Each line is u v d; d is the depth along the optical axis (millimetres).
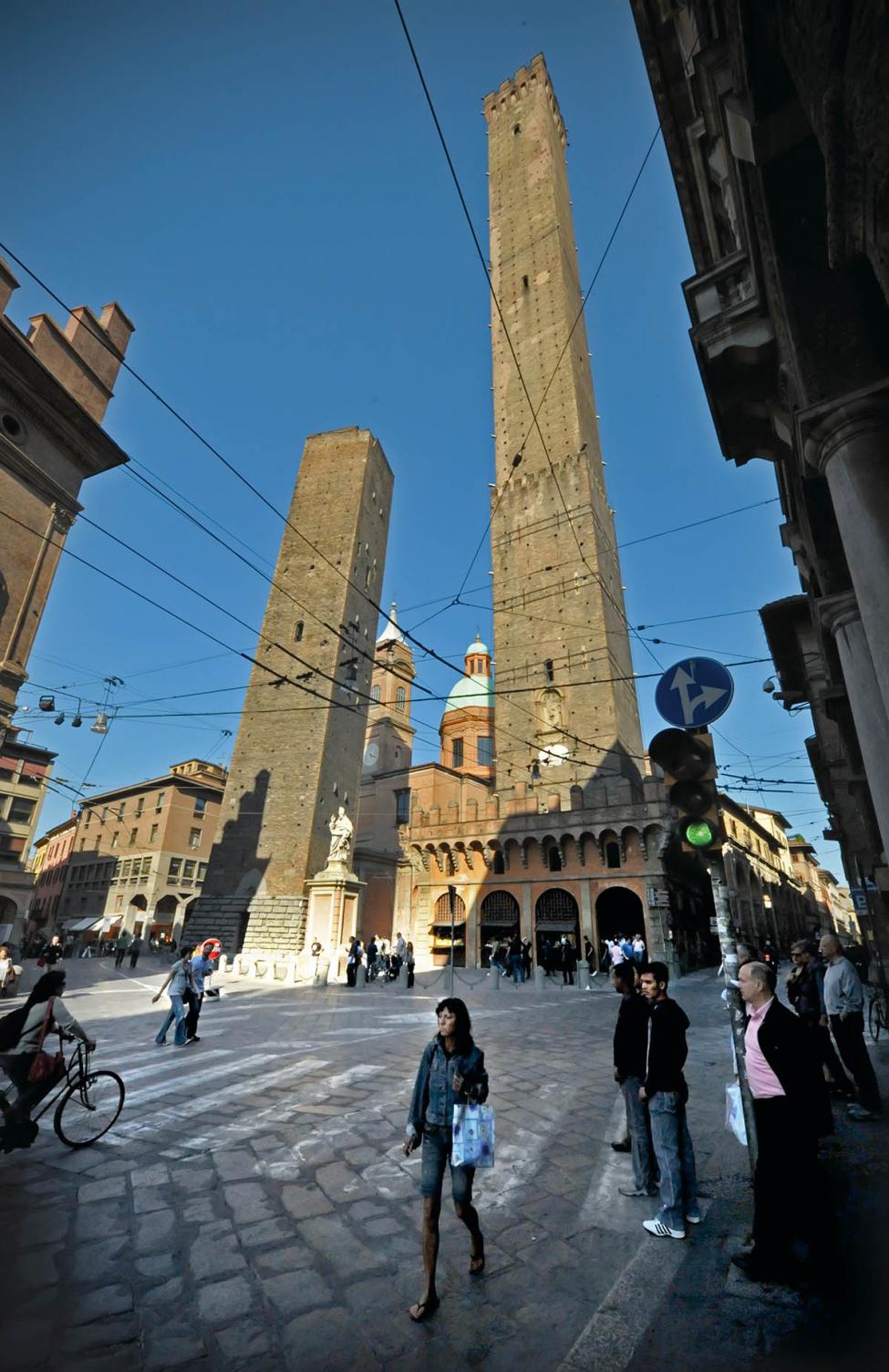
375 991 21359
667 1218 4293
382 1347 3223
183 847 52375
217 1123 6809
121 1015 14867
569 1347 3168
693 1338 3127
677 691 5711
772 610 12336
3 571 17234
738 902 44000
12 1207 4789
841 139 3684
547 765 39125
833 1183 4867
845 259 4422
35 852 76500
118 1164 5684
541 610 43844
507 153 60812
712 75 5918
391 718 59188
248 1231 4473
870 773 5633
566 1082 8555
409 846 38594
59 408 18500
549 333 50875
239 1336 3324
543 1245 4242
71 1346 3225
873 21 3129
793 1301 3375
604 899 34844
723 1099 7859
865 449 4695
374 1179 5367
